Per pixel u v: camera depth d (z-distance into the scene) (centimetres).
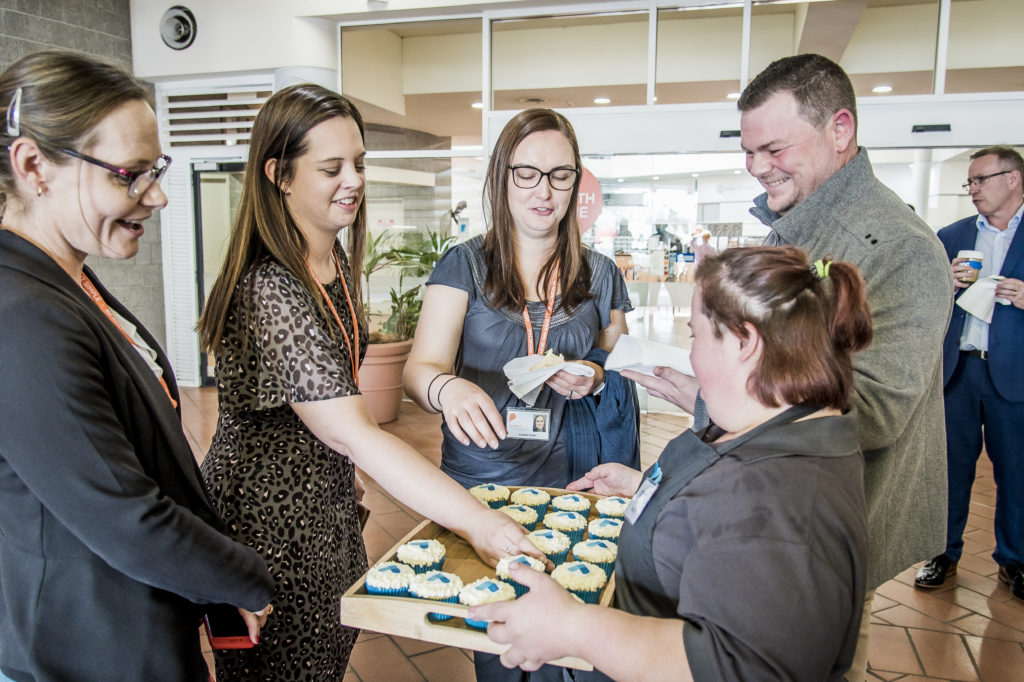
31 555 86
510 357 159
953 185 466
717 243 487
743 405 85
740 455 82
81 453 81
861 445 111
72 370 82
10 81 86
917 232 118
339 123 122
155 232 657
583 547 116
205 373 668
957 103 418
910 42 438
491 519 112
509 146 150
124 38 606
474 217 593
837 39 454
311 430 118
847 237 126
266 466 120
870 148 437
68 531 87
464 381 140
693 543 82
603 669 78
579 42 507
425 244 577
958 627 258
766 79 131
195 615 100
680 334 500
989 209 290
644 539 91
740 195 475
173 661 93
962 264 280
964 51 430
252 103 611
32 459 80
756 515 76
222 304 119
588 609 80
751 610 72
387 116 593
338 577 130
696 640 73
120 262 622
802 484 77
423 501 113
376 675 223
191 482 102
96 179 88
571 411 157
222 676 124
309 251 129
